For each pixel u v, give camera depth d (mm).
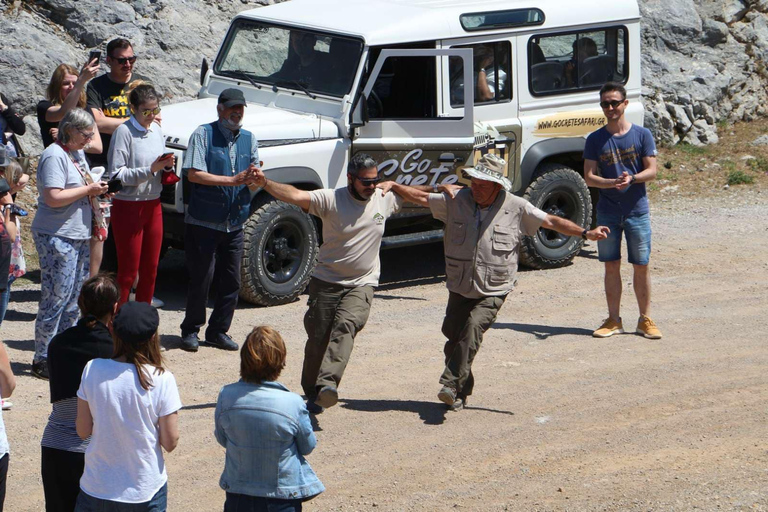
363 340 11641
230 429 5797
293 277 13062
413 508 7422
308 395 9297
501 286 9000
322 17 13891
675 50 25781
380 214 8844
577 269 15469
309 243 13109
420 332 12000
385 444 8641
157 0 20812
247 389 5859
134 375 5672
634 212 11617
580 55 15062
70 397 6148
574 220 15336
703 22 26188
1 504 6125
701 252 16344
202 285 10859
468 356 8875
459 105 13711
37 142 18031
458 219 8883
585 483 7859
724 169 22828
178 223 12438
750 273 15023
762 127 25359
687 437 8820
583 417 9312
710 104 25016
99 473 5676
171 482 7871
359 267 8852
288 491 5805
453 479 7957
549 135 14781
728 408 9547
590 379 10383
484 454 8453
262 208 12523
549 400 9766
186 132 12438
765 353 11281
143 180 10359
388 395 9852
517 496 7633
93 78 11898
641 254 11695
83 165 9953
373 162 8555
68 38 19719
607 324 12055
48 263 9672
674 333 12078
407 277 14898
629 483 7844
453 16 13789
